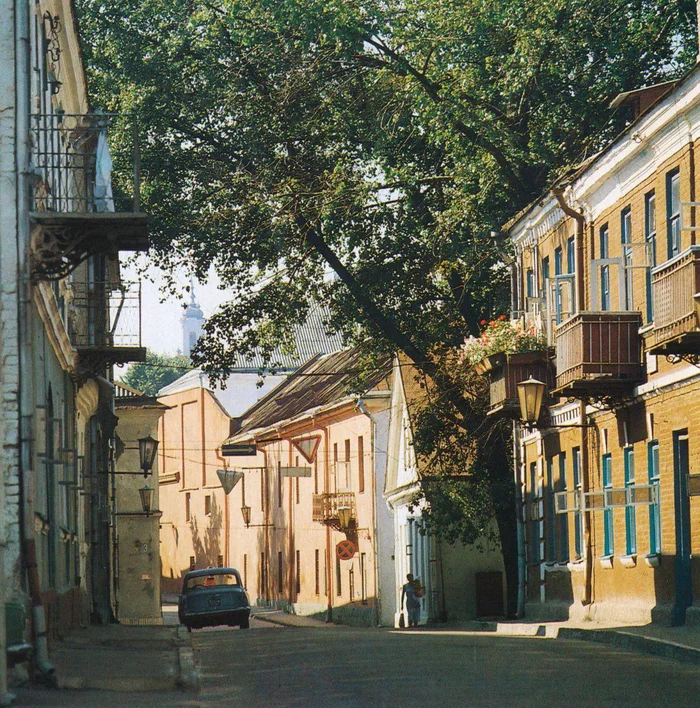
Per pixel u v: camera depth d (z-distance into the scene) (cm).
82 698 1237
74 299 2498
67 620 2295
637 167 2362
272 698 1223
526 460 3209
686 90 2042
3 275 1586
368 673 1441
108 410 3538
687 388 2130
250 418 7062
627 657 1720
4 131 1598
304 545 5856
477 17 3169
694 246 1848
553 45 3170
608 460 2584
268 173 3600
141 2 3759
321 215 3444
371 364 3900
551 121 3294
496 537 3556
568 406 2759
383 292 3631
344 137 3697
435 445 3503
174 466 7894
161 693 1317
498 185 3356
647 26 3312
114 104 3753
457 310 3706
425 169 3659
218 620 3919
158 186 3759
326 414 5462
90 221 1631
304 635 2430
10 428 1559
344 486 5262
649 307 2342
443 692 1223
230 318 3806
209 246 3719
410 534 4428
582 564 2716
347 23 3291
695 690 1257
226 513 7188
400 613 4534
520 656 1694
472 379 3434
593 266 2419
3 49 1606
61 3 2059
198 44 3659
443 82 3288
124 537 4722
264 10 3444
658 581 2281
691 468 2108
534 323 2894
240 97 3625
